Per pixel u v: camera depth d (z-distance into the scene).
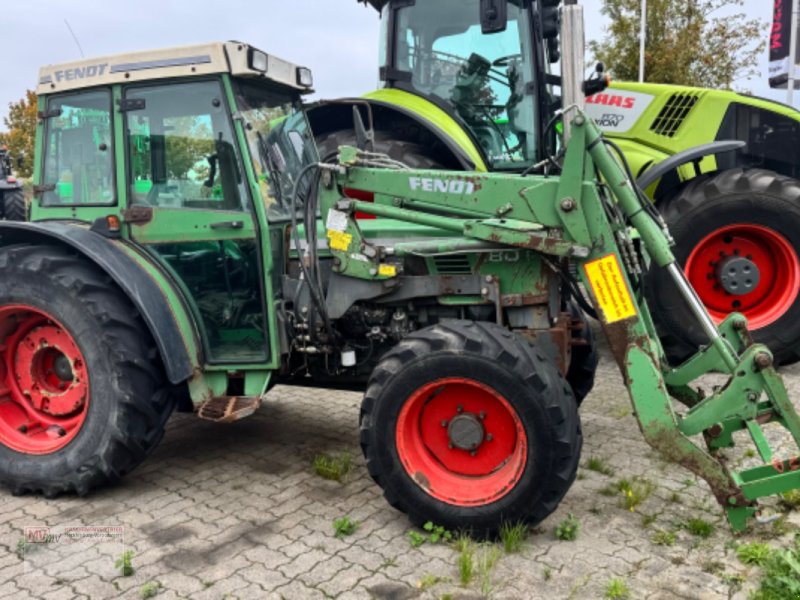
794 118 5.90
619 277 3.02
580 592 2.63
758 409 3.12
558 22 5.71
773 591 2.54
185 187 3.58
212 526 3.19
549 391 2.89
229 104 3.45
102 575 2.79
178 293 3.57
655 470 3.72
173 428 4.56
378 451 3.09
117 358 3.33
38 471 3.48
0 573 2.81
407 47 6.04
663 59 14.16
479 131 5.94
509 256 3.37
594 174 3.15
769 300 5.64
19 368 3.74
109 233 3.63
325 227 3.49
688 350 5.57
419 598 2.61
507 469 3.04
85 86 3.61
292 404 5.04
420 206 3.39
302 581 2.73
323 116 6.23
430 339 3.03
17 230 3.60
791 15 9.53
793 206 5.29
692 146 5.87
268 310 3.54
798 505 3.23
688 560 2.84
